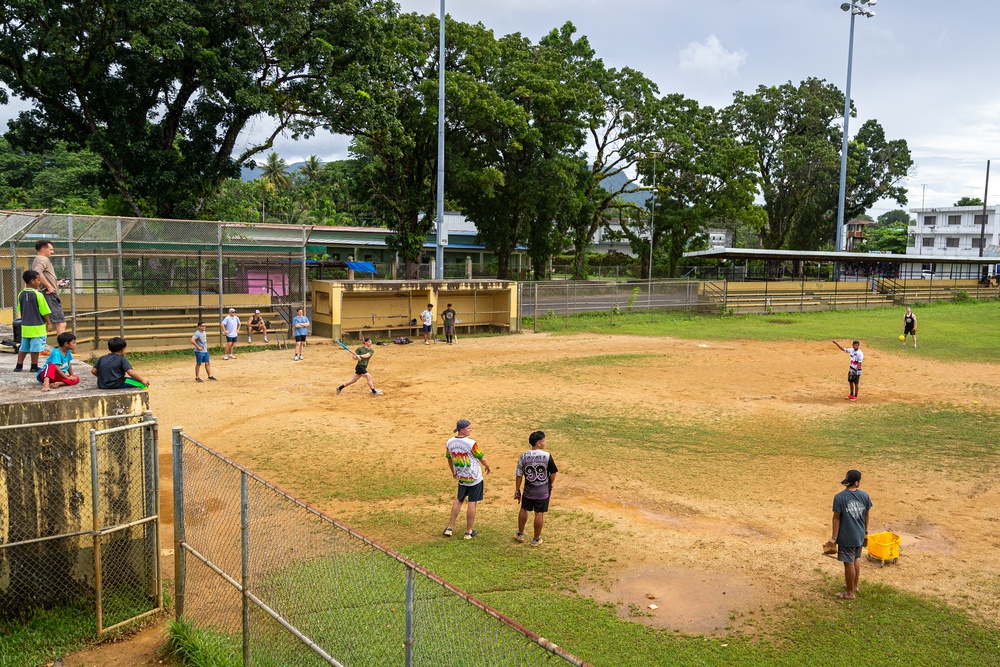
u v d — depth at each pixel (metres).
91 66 27.27
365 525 9.39
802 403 17.66
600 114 47.56
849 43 54.09
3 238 16.39
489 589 7.56
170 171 29.09
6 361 10.16
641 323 37.34
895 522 9.81
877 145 70.88
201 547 7.52
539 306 39.44
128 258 25.84
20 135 29.75
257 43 29.19
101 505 6.91
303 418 15.24
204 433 13.95
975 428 15.11
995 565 8.41
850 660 6.34
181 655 6.12
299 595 6.17
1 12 25.48
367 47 31.91
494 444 13.58
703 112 55.59
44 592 6.74
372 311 29.95
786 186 66.88
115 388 8.00
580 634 6.66
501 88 41.16
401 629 5.70
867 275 52.16
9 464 6.52
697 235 79.38
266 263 29.44
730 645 6.56
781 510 10.23
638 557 8.51
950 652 6.49
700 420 15.70
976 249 89.19
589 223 56.78
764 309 44.22
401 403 17.09
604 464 12.37
